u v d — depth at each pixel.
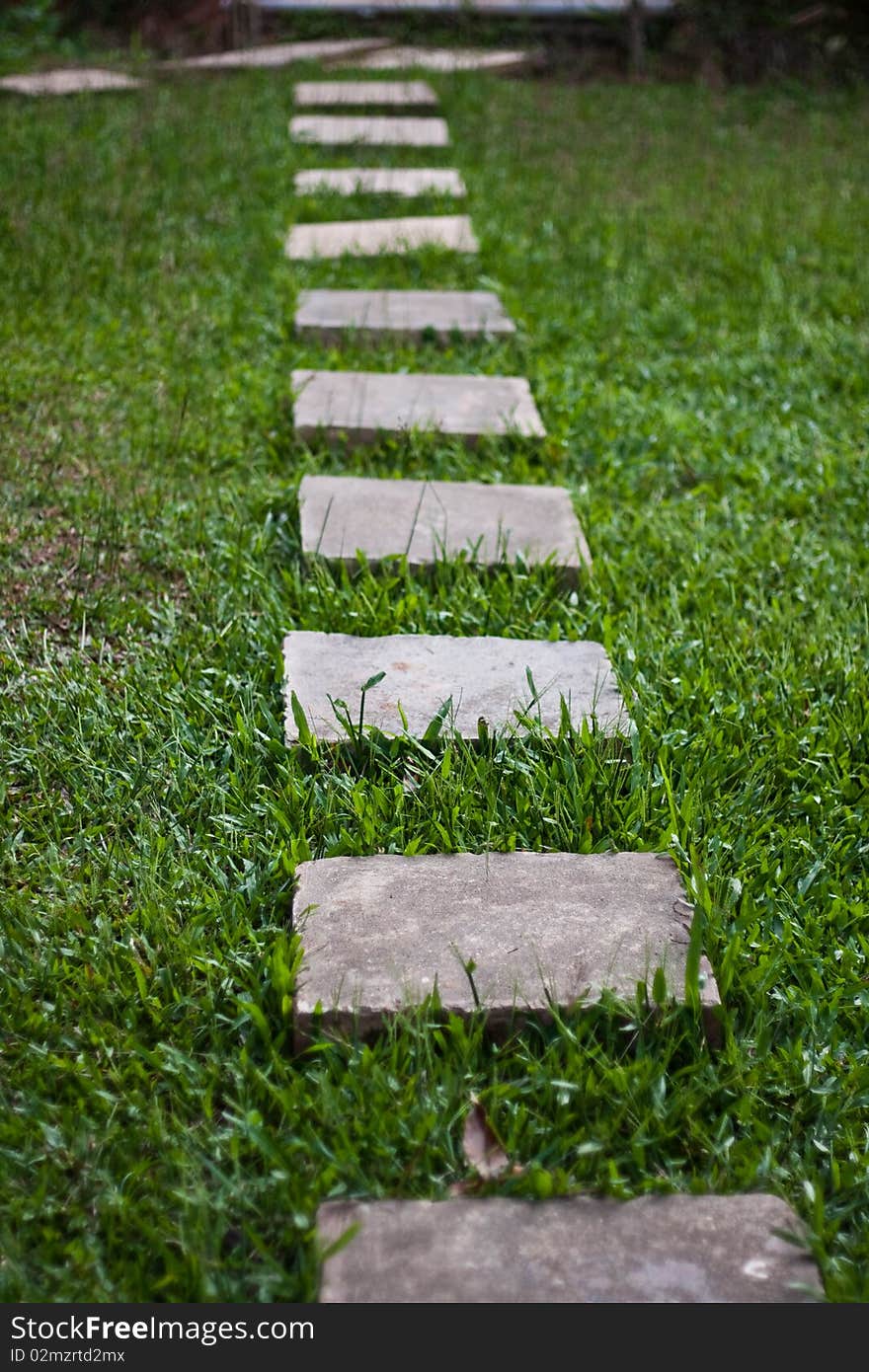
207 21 10.59
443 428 4.26
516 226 6.60
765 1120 2.05
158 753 2.72
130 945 2.26
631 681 3.04
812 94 9.96
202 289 5.42
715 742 2.84
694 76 10.43
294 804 2.57
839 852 2.58
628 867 2.41
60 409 4.29
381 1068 2.02
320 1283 1.72
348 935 2.22
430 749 2.75
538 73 10.62
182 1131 1.95
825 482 4.12
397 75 9.80
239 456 4.09
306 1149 1.91
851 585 3.57
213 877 2.42
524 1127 1.98
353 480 3.90
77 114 8.12
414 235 6.32
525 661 3.04
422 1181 1.90
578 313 5.46
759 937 2.35
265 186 7.00
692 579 3.55
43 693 2.88
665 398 4.74
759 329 5.39
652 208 7.00
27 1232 1.81
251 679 2.99
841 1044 2.16
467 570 3.50
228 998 2.17
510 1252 1.77
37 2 10.41
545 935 2.23
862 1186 1.94
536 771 2.66
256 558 3.53
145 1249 1.80
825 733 2.90
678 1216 1.83
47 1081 2.03
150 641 3.17
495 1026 2.10
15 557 3.47
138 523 3.67
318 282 5.70
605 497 4.02
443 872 2.38
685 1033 2.10
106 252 5.71
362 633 3.22
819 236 6.53
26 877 2.41
